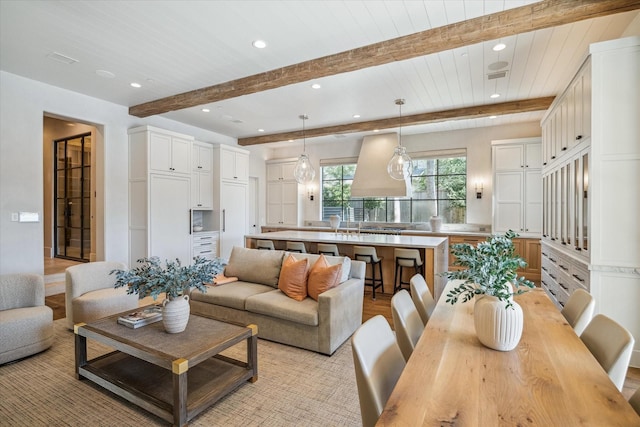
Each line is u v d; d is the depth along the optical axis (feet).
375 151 25.30
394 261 16.57
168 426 6.58
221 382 7.62
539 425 3.06
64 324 12.09
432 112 19.45
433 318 6.09
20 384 8.05
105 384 7.64
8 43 11.36
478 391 3.64
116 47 11.64
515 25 9.30
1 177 13.71
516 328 4.62
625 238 9.02
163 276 7.92
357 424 6.67
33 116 14.57
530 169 20.45
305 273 10.96
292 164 29.73
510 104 17.48
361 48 11.51
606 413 3.23
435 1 9.00
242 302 10.96
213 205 23.12
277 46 11.51
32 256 14.60
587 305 6.10
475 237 21.45
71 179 23.09
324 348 9.67
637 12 9.55
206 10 9.44
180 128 22.07
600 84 9.21
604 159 9.21
